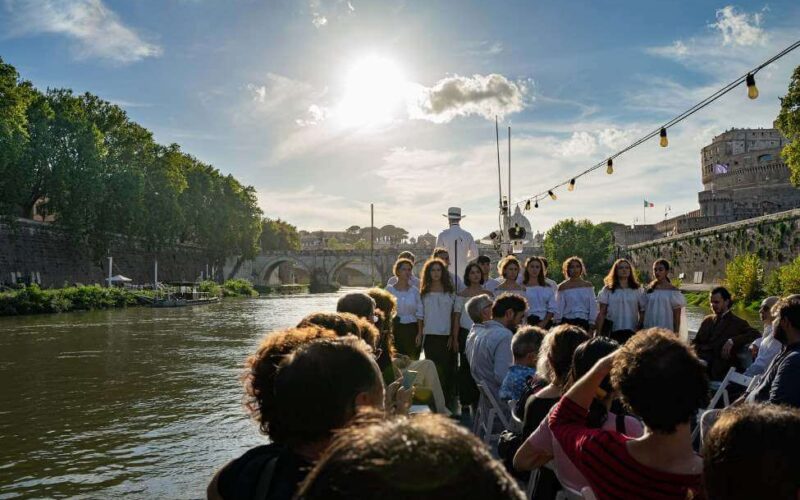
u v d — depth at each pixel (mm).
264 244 146250
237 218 105875
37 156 55375
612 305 9602
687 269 66688
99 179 60469
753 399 4980
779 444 1724
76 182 58438
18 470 9195
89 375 17438
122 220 68000
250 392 2775
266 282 134125
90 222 64375
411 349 9805
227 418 12102
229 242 104750
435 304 9484
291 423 2305
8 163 47406
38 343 26047
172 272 90250
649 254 78375
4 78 46094
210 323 37688
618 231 118438
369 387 2363
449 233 12414
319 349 2379
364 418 1545
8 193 52688
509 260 9742
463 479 1111
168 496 8070
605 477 2664
